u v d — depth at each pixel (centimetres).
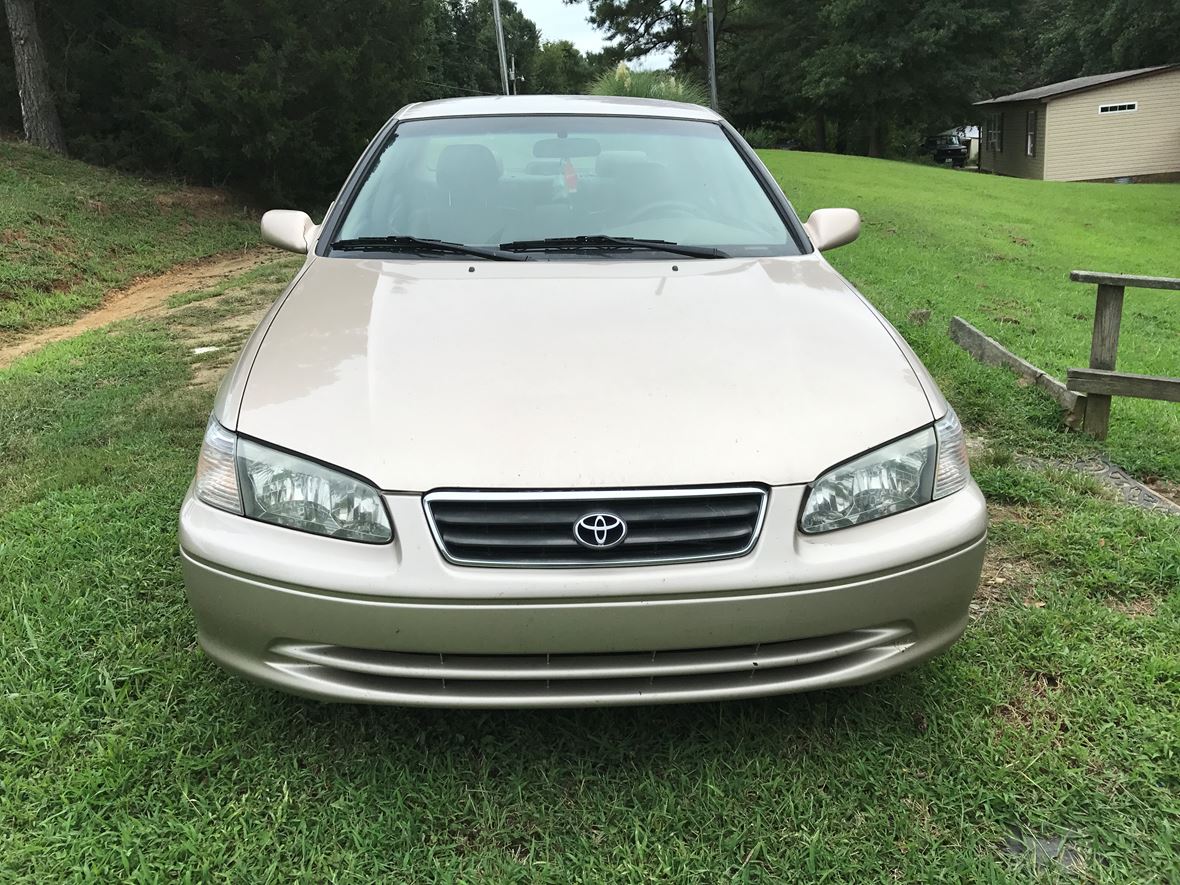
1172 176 3334
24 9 1606
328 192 1930
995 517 361
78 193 1397
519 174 330
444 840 198
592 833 200
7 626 276
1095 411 456
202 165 1739
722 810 204
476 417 201
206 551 200
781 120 4650
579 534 188
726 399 208
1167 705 240
